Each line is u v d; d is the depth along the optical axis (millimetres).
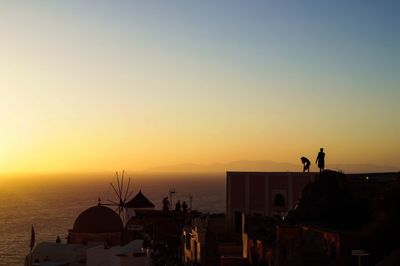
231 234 53375
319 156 42250
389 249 28953
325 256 30547
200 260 44000
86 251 49000
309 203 37812
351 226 34531
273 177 58594
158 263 46438
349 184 37812
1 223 191750
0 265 113125
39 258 53062
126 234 63344
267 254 33688
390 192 30812
